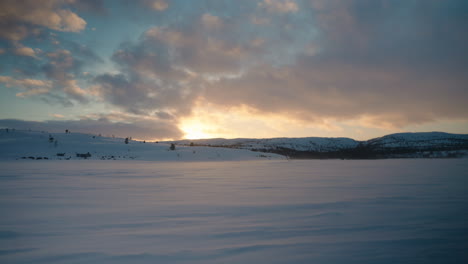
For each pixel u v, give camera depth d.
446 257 5.09
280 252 5.41
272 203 10.15
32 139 94.88
